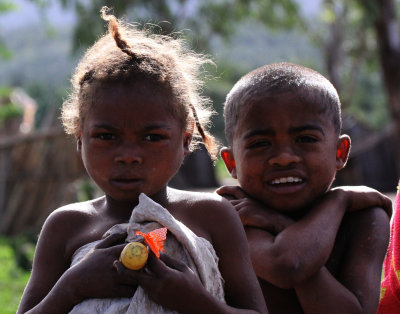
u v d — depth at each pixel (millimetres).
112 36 3361
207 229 3346
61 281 3035
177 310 2941
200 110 3881
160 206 3055
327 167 4156
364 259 4137
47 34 29016
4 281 13117
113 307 2953
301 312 4215
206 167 35438
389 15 22797
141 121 3145
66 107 3852
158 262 2922
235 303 3289
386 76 23062
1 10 25047
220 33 32625
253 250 4043
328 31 36812
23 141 22172
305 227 4008
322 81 4242
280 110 4055
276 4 33750
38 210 22375
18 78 110438
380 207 4371
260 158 4141
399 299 4523
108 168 3199
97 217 3412
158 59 3309
